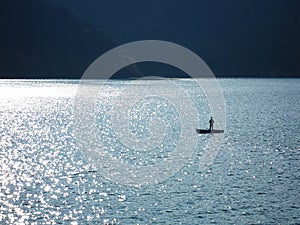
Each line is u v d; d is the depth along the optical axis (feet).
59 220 195.83
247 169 279.08
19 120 529.45
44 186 241.76
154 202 218.38
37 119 540.93
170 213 204.13
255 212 204.85
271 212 204.74
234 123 502.79
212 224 192.24
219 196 226.58
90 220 196.24
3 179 254.06
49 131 442.50
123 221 195.42
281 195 227.20
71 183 248.52
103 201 219.41
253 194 229.04
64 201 218.59
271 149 340.80
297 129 445.78
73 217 199.31
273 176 261.65
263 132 426.92
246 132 428.15
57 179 256.11
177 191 235.40
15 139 391.04
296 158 308.81
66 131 444.14
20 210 206.08
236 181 252.42
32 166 286.66
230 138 394.32
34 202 216.54
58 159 309.22
